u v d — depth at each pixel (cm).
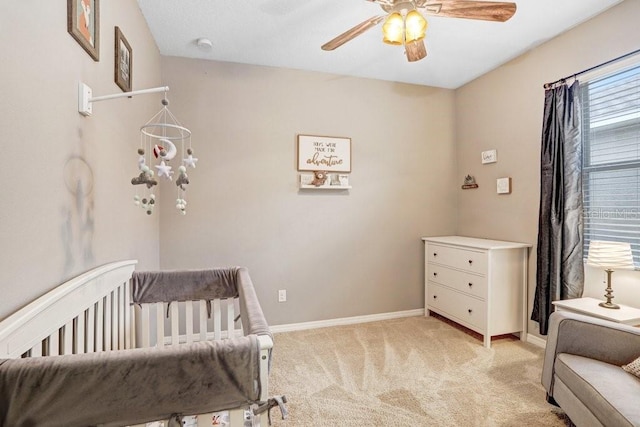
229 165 286
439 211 352
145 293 174
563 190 234
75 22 113
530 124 271
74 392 71
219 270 185
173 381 76
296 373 220
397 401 187
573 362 157
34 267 92
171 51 266
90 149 130
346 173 320
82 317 112
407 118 341
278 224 300
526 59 274
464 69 309
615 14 211
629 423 111
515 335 283
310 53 273
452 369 224
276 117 299
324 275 314
